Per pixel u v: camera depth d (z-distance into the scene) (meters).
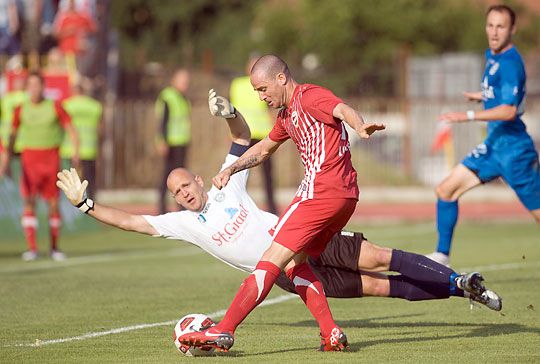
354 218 70.38
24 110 47.97
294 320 29.16
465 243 52.88
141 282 38.50
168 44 136.38
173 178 24.42
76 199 24.02
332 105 22.14
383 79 91.12
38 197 60.28
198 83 99.94
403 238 56.44
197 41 135.88
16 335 26.61
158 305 32.31
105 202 83.06
